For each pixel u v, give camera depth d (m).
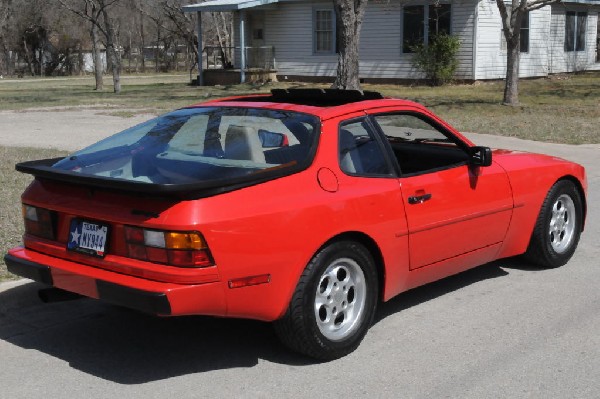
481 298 5.62
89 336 4.89
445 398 3.96
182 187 3.81
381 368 4.36
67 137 14.73
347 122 4.75
